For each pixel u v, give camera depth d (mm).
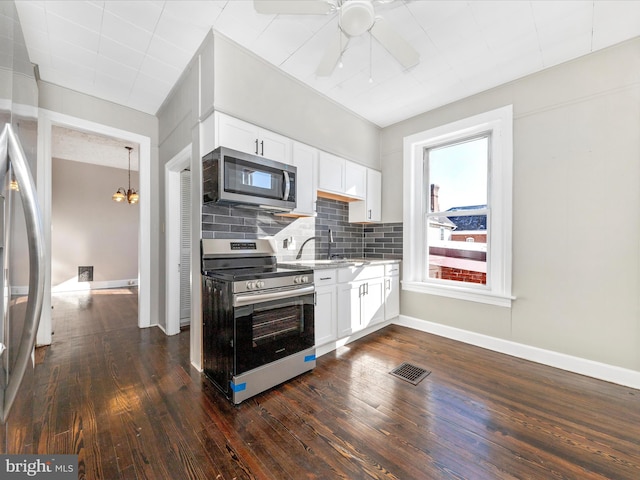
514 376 2195
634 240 2084
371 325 3031
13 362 751
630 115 2100
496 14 1905
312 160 2826
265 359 1937
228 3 1809
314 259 3264
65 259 5672
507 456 1394
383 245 3711
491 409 1767
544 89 2475
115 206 6207
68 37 2092
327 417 1682
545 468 1322
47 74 2557
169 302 3037
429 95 2934
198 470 1295
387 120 3527
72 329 3209
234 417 1674
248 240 2492
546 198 2453
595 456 1394
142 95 2924
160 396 1881
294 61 2400
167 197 3078
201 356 2207
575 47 2205
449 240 3199
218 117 2080
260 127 2357
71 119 2811
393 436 1526
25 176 764
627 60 2111
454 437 1521
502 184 2701
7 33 755
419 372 2244
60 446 1421
